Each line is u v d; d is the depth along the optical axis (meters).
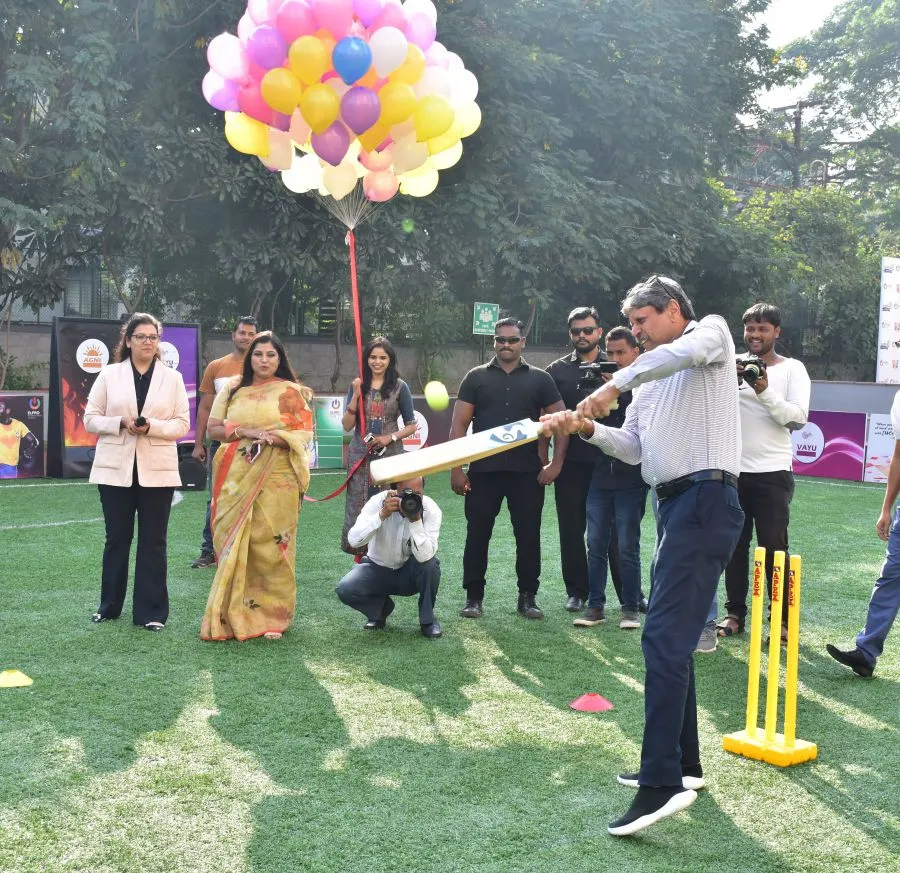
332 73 5.18
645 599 6.69
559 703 4.48
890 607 5.03
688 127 19.97
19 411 12.29
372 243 15.45
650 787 3.18
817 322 27.69
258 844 3.03
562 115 18.72
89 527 8.81
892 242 33.97
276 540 5.49
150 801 3.33
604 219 17.75
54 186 13.66
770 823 3.28
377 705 4.38
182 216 15.04
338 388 19.77
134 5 14.15
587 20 18.92
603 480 5.93
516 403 6.02
